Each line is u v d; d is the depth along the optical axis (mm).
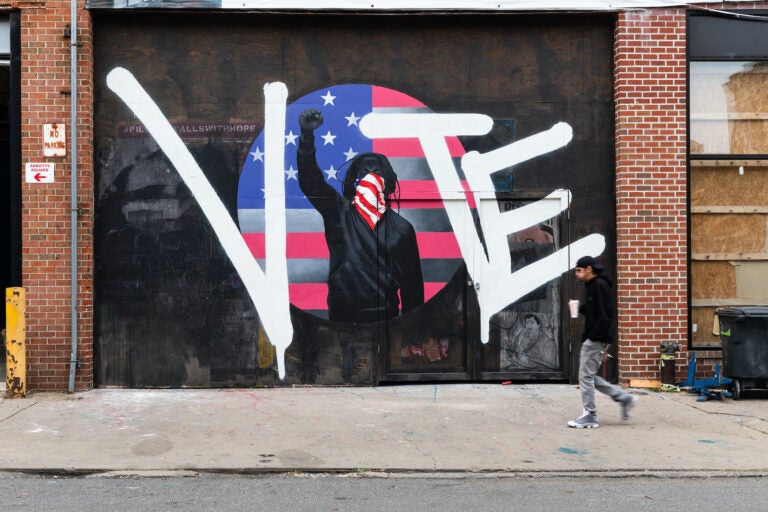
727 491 6051
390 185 10016
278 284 9945
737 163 10242
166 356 9875
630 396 8086
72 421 8117
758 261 10266
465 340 10070
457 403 9039
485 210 10086
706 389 9438
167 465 6590
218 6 9688
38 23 9570
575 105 10141
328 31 10000
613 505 5672
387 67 10023
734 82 10219
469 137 10062
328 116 10000
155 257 9891
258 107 9953
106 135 9859
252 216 9945
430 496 5879
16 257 9641
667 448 7172
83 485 6141
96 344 9836
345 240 9984
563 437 7543
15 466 6512
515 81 10109
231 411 8609
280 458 6793
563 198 10086
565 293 10094
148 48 9883
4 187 12859
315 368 9961
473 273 10039
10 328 9250
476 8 9844
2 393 9406
